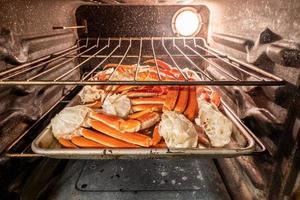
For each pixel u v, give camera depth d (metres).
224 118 0.47
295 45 0.36
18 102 0.51
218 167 0.67
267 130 0.43
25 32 0.56
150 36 1.00
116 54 1.01
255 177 0.46
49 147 0.45
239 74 0.62
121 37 0.99
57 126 0.47
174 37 0.98
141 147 0.43
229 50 0.73
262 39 0.46
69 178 0.62
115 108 0.53
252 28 0.55
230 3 0.71
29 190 0.52
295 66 0.36
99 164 0.67
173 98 0.55
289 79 0.38
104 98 0.61
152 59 0.89
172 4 0.94
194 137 0.43
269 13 0.47
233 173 0.58
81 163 0.68
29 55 0.57
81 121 0.48
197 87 0.65
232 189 0.56
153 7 0.95
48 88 0.67
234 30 0.68
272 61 0.43
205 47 0.97
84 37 0.99
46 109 0.66
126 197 0.56
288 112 0.37
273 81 0.39
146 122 0.50
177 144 0.42
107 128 0.48
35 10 0.62
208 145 0.46
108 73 0.70
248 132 0.47
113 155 0.40
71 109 0.50
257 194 0.46
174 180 0.61
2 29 0.46
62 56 0.71
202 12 0.96
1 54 0.43
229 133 0.46
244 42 0.55
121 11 0.96
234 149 0.40
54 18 0.76
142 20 0.97
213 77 0.85
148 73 0.66
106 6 0.95
